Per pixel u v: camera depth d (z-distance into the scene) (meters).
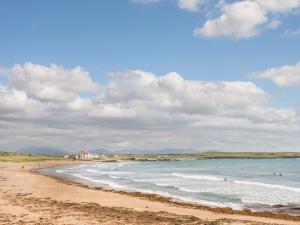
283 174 103.19
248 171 121.00
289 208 37.75
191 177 85.69
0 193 43.19
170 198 44.72
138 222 24.59
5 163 151.88
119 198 41.59
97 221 24.78
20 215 26.69
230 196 47.88
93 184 65.44
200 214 30.70
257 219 29.06
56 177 84.19
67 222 24.28
